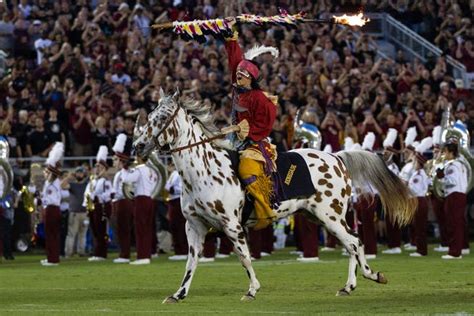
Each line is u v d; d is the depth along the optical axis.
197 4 80.12
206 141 36.38
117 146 59.25
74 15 80.00
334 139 69.69
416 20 86.62
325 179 37.84
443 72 80.62
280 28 79.69
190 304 35.38
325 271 48.12
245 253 36.41
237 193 36.34
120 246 59.81
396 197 39.59
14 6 80.44
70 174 65.94
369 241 57.47
